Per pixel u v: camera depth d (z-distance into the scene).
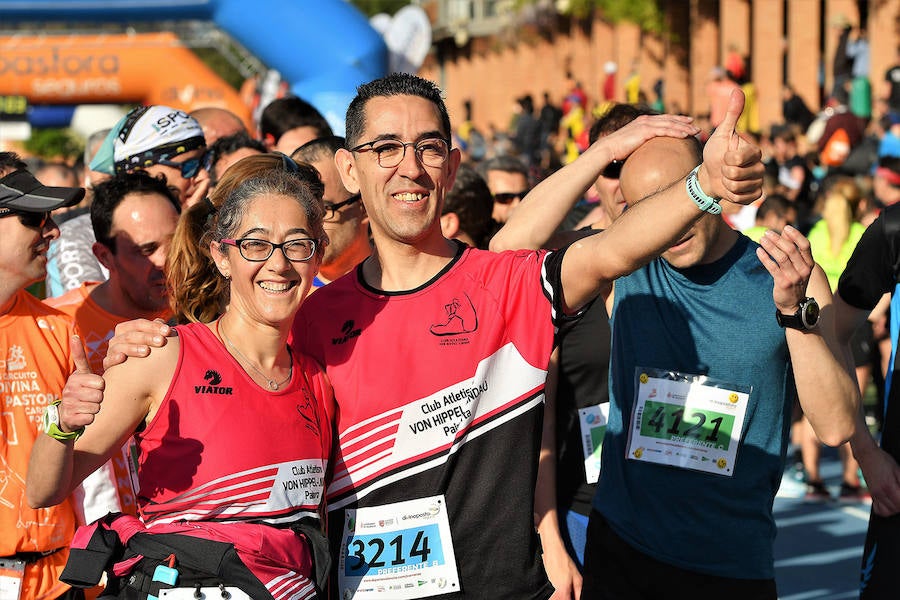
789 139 17.39
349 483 3.85
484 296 3.81
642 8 32.91
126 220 5.18
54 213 7.89
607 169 5.12
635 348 4.53
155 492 3.68
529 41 49.81
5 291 4.62
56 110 29.45
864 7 25.30
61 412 3.54
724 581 4.41
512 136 31.84
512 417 3.79
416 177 3.78
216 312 4.43
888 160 11.20
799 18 26.36
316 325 3.94
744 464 4.38
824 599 7.86
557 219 4.48
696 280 4.38
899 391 4.55
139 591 3.63
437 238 3.91
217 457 3.64
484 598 3.78
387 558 3.80
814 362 4.02
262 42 17.44
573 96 33.00
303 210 3.76
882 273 4.61
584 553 4.76
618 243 3.49
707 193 3.30
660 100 29.58
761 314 4.32
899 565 4.48
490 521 3.78
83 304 5.29
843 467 10.70
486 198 6.84
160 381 3.67
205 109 8.56
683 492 4.41
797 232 3.83
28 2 19.64
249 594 3.57
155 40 21.55
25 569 4.64
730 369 4.36
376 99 3.83
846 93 18.72
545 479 5.08
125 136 6.45
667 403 4.43
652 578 4.49
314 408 3.81
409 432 3.79
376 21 19.52
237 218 3.74
